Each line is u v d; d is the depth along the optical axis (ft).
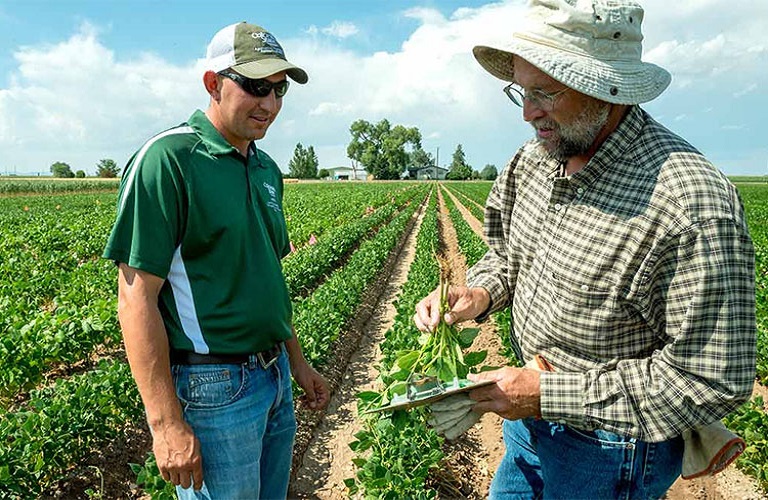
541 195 9.11
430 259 47.75
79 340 23.80
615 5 7.40
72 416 16.69
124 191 8.30
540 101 7.82
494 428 20.65
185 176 8.51
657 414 7.48
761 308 32.81
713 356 7.07
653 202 7.37
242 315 9.12
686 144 7.70
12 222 80.79
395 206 124.88
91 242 56.03
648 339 8.01
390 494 13.76
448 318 9.07
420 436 15.71
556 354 8.73
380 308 39.22
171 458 8.30
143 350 8.21
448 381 8.45
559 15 7.43
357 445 15.94
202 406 8.94
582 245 7.97
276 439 10.69
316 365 24.25
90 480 16.71
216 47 9.02
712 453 7.95
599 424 7.75
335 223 88.17
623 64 7.50
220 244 8.87
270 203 10.32
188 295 8.80
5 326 24.48
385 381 10.15
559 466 9.15
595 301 7.93
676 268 7.22
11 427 15.76
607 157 7.77
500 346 29.86
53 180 297.33
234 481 9.27
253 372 9.47
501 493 10.99
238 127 9.11
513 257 9.97
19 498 14.83
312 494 17.02
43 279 35.53
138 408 18.99
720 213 6.97
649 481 8.63
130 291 8.28
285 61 9.37
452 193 214.28
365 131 447.83
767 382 24.72
